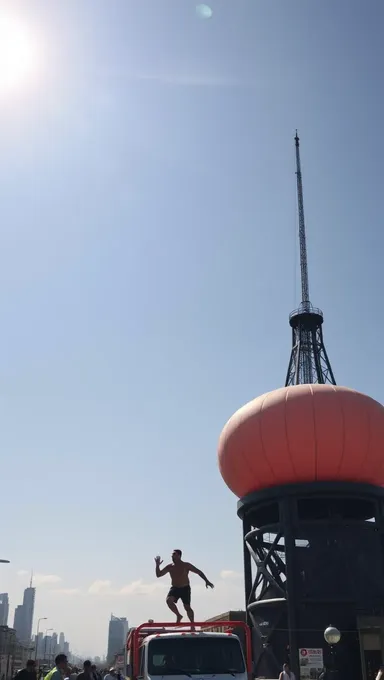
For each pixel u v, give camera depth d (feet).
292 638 135.23
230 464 152.76
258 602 146.00
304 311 199.72
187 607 53.93
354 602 140.36
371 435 141.69
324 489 141.08
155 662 47.78
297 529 144.15
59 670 48.85
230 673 47.67
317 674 131.54
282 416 142.82
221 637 49.78
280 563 150.92
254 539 159.53
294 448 140.87
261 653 144.97
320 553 144.66
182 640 49.19
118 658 100.17
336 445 139.64
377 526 147.23
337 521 145.38
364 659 130.21
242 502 152.76
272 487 145.48
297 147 235.40
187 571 55.21
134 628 54.85
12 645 405.80
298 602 138.51
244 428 148.36
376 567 146.51
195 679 46.78
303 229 217.36
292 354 198.90
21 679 48.88
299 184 227.81
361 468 142.00
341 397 143.84
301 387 148.46
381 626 131.34
